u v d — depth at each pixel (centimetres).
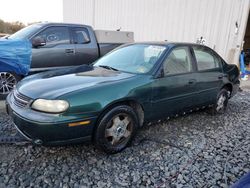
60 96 271
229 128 422
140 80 329
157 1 994
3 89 518
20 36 569
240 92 691
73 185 256
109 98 293
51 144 271
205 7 855
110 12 1231
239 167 301
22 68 527
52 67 586
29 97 281
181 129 406
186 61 399
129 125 326
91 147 329
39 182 258
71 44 614
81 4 1470
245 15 772
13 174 269
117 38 709
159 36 1012
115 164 296
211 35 854
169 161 307
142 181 268
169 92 362
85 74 345
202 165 302
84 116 277
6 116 423
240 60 855
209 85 437
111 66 389
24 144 327
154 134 380
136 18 1091
